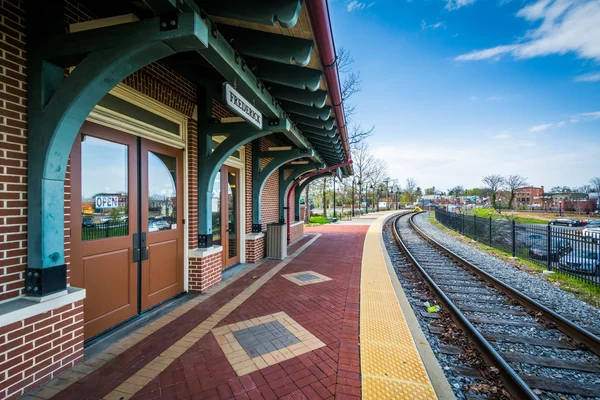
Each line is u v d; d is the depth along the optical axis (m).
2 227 2.28
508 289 5.29
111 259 3.42
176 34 2.11
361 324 3.54
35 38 2.41
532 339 3.57
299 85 3.21
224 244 6.33
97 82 2.31
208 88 4.29
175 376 2.53
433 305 4.74
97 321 3.22
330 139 6.14
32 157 2.40
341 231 15.16
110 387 2.38
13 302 2.33
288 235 9.94
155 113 4.05
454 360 3.12
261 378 2.50
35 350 2.36
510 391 2.56
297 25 2.40
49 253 2.45
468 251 10.27
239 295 4.65
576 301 4.95
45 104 2.43
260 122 3.86
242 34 2.73
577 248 6.73
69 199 2.85
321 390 2.34
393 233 15.45
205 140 4.89
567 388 2.65
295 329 3.43
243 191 7.05
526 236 9.09
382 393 2.29
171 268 4.49
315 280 5.55
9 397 2.19
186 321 3.66
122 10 3.09
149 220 4.04
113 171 3.48
